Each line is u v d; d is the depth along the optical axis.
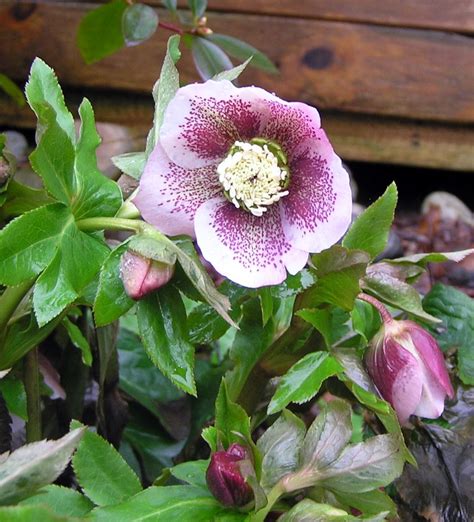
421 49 0.84
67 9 0.79
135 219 0.26
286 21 0.82
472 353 0.33
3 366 0.27
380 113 0.85
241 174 0.25
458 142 0.87
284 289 0.26
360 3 0.82
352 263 0.25
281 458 0.25
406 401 0.26
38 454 0.20
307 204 0.25
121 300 0.24
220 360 0.50
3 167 0.28
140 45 0.80
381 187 1.02
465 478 0.31
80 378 0.35
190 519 0.24
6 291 0.25
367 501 0.26
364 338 0.28
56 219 0.24
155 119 0.26
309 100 0.84
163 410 0.40
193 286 0.25
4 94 0.81
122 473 0.25
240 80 0.83
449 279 0.79
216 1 0.81
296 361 0.29
